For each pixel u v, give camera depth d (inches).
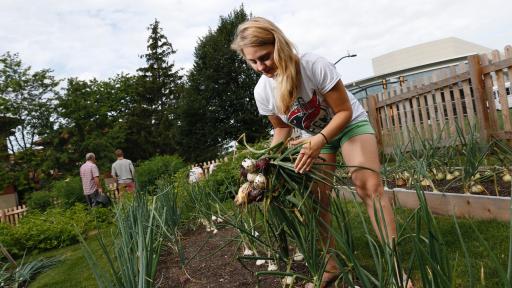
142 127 1379.2
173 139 1286.9
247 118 1053.8
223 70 1061.1
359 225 125.0
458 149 164.7
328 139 77.8
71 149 1131.9
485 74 213.2
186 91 1132.5
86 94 1201.4
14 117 1059.9
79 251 219.5
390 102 307.7
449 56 642.8
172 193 155.7
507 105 201.8
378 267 55.4
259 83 94.3
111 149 1152.8
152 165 529.3
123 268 74.2
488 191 133.4
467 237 101.6
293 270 92.7
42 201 538.9
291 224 77.0
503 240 94.4
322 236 84.4
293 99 81.9
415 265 85.3
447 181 154.8
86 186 363.6
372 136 85.9
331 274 80.8
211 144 1095.0
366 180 83.4
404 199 149.0
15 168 1042.7
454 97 242.1
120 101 1414.9
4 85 1042.1
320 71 80.0
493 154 156.9
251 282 95.0
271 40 78.2
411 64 663.1
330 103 82.0
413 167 155.4
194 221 174.6
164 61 1572.3
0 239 267.1
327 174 89.6
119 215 111.2
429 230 48.2
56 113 1115.9
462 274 78.7
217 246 135.1
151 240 79.6
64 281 155.3
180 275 112.0
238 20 1119.6
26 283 175.3
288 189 79.7
